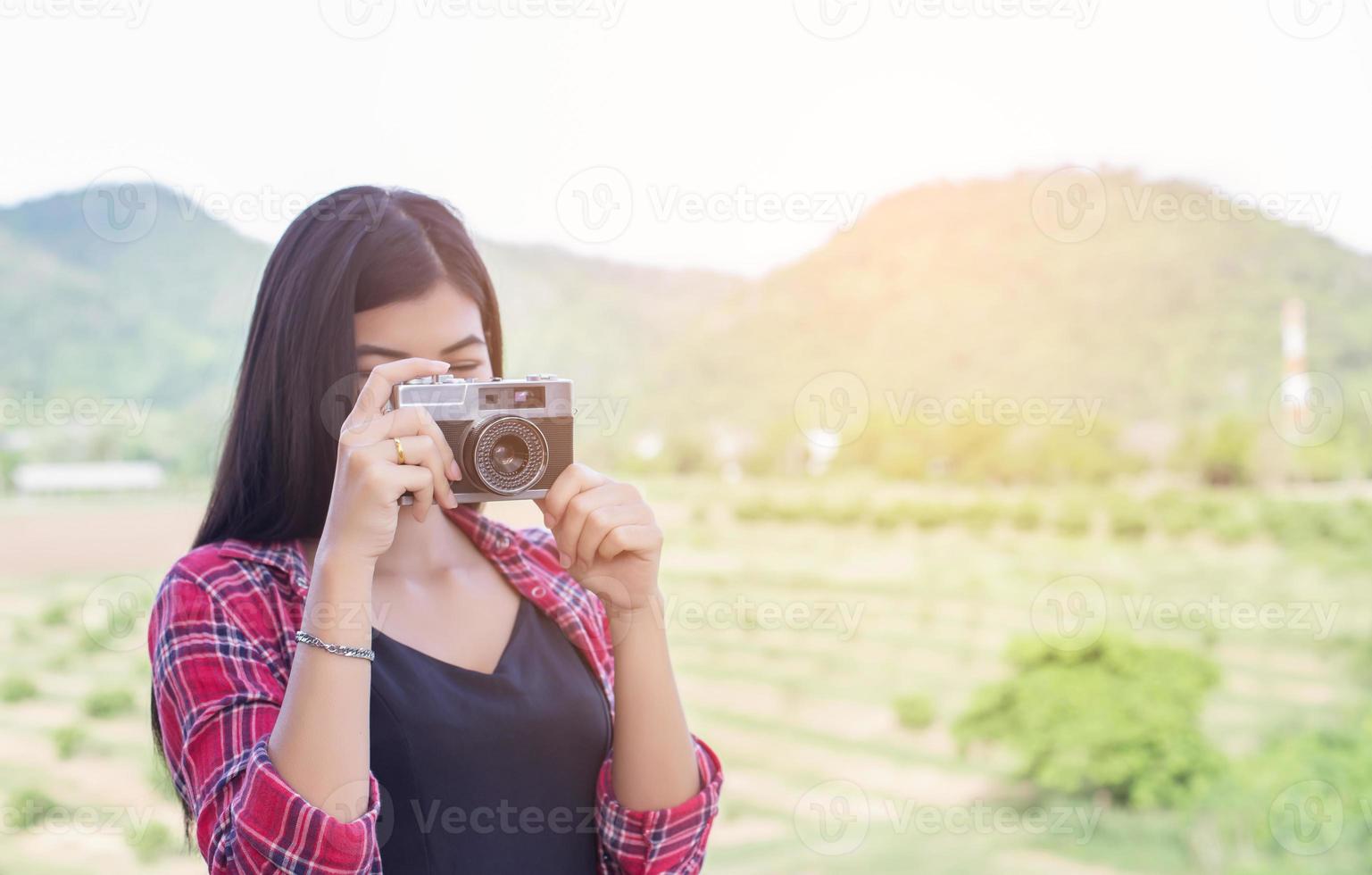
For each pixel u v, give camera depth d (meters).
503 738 1.14
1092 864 7.18
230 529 1.24
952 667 8.99
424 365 1.14
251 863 0.93
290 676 1.00
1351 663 8.96
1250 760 7.99
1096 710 8.35
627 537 1.18
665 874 1.20
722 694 9.09
